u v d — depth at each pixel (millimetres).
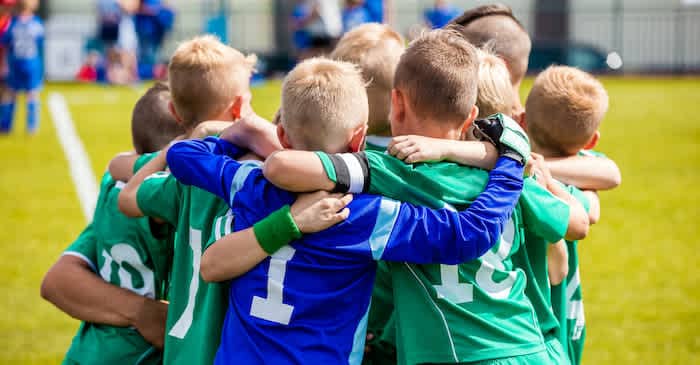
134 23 41875
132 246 5797
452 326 4812
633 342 9367
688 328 9797
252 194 4805
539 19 49469
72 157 21297
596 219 5723
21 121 28469
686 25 48000
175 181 5398
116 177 6082
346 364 4746
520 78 6727
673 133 25688
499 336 4840
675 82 43188
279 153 4605
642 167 20344
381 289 5324
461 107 4965
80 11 49938
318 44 34375
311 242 4707
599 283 11609
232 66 5781
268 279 4738
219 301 5113
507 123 5027
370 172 4734
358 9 33250
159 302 5801
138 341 5766
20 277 11773
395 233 4652
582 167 5828
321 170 4598
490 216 4672
